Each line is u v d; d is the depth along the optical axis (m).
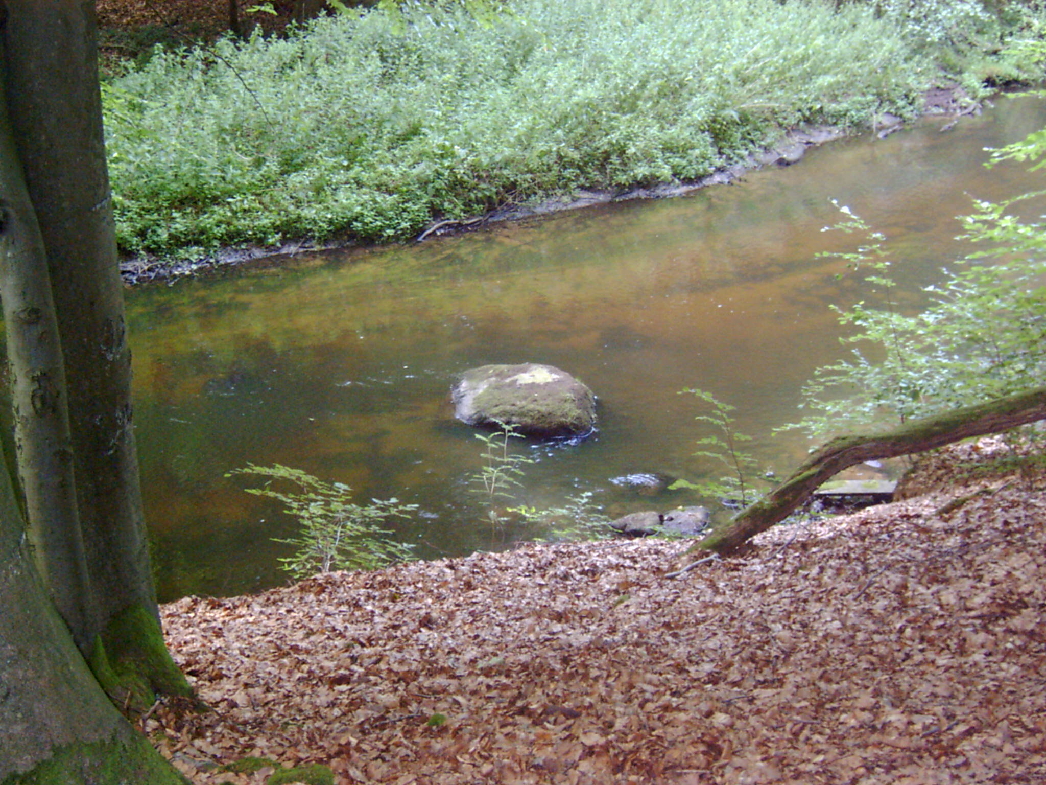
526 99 21.02
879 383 8.07
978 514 6.23
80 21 3.44
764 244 16.80
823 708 3.91
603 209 19.95
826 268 15.29
